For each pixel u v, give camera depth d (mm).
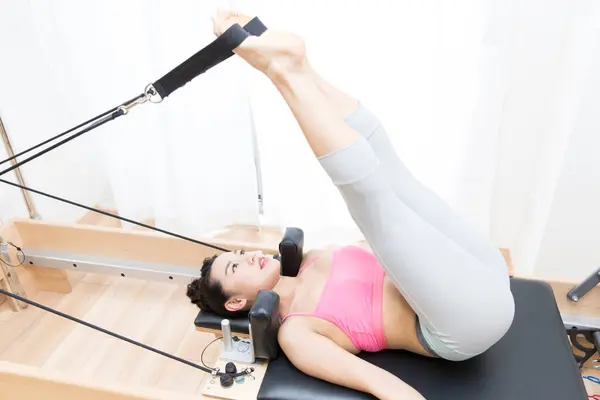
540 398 999
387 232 946
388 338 1089
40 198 2170
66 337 1727
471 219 1886
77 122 2094
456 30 1589
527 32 1603
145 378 1567
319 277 1176
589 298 1398
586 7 1529
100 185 2326
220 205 2100
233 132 1918
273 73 913
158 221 2145
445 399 1003
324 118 903
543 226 1861
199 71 1002
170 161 1994
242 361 1139
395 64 1677
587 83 1557
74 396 1127
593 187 1718
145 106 1896
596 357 1548
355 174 898
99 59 1881
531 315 1174
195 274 1632
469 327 973
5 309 1848
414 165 1859
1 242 1718
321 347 1038
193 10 1664
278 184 1988
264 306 1053
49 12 1864
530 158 1812
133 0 1726
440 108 1725
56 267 1757
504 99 1715
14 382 1146
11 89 1990
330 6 1602
